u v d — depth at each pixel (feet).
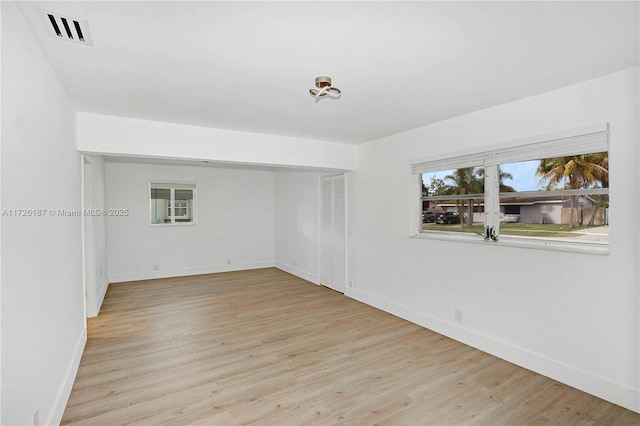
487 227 10.36
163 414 7.20
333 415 7.23
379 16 5.10
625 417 7.10
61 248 7.37
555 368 8.55
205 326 12.51
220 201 22.71
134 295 16.72
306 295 16.85
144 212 20.24
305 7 4.84
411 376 8.86
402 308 13.33
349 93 8.57
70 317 8.27
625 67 7.11
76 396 7.82
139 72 7.16
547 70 7.22
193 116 10.57
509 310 9.61
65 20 5.15
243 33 5.58
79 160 10.23
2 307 4.25
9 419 4.43
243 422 6.97
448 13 5.02
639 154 7.10
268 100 9.05
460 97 8.95
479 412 7.33
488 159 10.08
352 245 16.24
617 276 7.47
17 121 4.82
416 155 12.46
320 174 18.97
